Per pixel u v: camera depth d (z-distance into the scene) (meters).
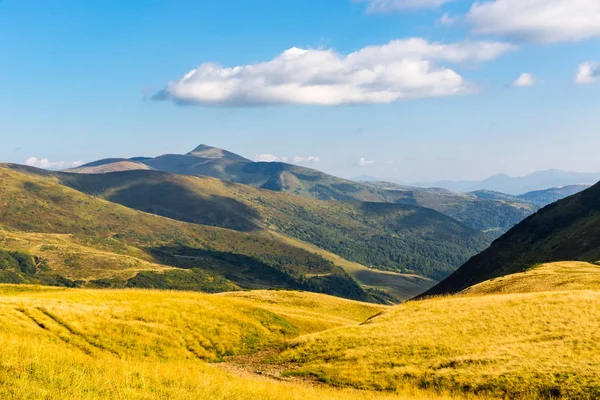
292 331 55.25
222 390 22.23
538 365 30.16
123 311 44.97
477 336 38.53
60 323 38.81
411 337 40.88
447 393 29.34
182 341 43.44
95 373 20.05
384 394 29.80
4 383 16.31
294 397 24.80
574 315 39.00
